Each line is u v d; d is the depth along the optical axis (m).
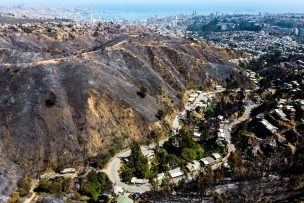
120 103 170.50
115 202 122.75
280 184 122.56
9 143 144.12
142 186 133.00
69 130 152.00
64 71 178.50
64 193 128.50
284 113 169.00
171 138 161.62
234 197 118.06
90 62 194.62
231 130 175.50
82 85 170.25
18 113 153.38
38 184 133.12
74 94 166.25
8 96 160.75
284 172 131.00
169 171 140.12
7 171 133.75
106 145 153.75
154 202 121.31
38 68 175.00
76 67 181.62
